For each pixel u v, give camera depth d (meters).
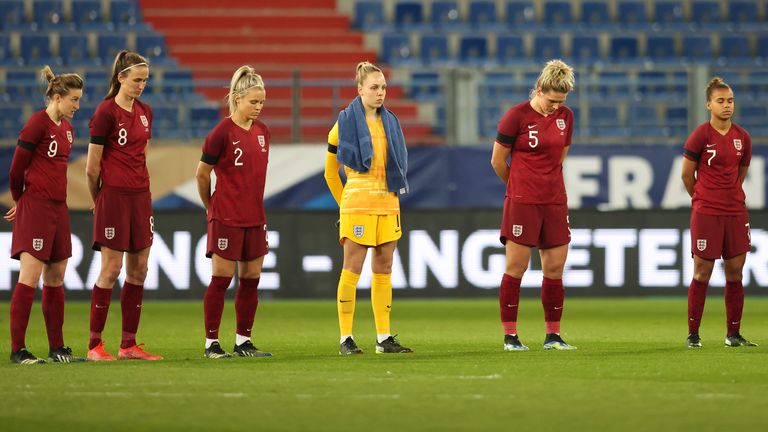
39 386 23.55
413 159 60.56
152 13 85.69
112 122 29.59
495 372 26.00
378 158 30.72
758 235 59.34
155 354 32.22
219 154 30.27
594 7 87.56
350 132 30.53
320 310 52.97
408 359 29.20
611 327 42.84
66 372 26.14
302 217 59.19
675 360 28.75
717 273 59.59
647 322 45.50
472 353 31.03
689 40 83.81
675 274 59.72
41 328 42.75
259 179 30.62
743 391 22.62
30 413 20.11
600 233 59.59
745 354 30.50
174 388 23.16
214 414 19.94
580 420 19.19
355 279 31.05
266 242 30.97
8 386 23.53
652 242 59.66
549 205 31.81
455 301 58.72
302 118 74.31
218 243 30.30
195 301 58.28
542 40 83.81
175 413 20.06
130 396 22.06
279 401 21.38
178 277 58.19
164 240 58.12
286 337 38.66
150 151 60.06
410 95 79.19
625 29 86.81
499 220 59.09
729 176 32.75
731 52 83.88
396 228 31.09
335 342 36.44
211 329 30.80
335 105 63.56
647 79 77.62
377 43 84.12
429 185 60.72
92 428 18.67
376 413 19.95
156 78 76.19
